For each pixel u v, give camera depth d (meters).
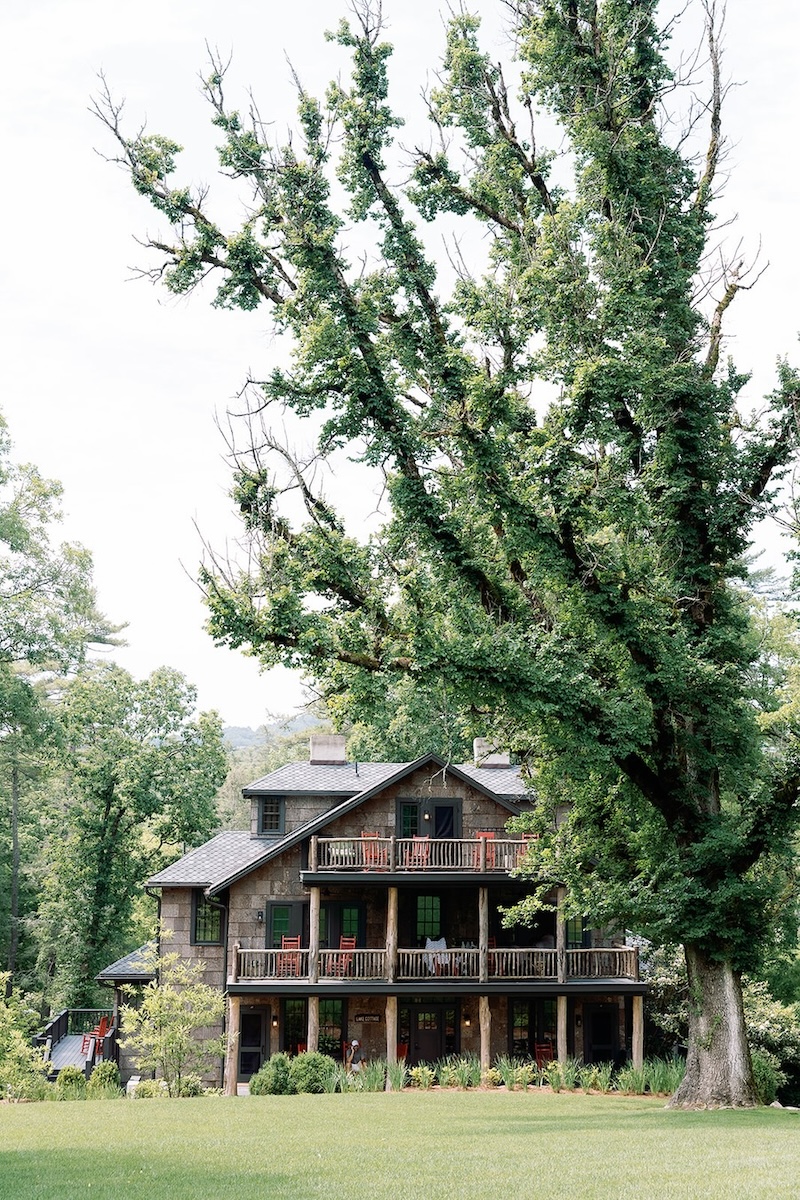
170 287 22.28
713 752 24.00
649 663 22.48
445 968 35.41
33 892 65.19
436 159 25.06
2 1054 30.44
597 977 35.47
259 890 38.44
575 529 21.88
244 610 20.59
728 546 24.62
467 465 21.17
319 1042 37.25
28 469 48.16
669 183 25.22
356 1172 14.14
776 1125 19.05
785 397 23.66
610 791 24.73
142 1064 31.58
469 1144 17.05
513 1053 37.41
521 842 35.69
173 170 22.31
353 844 36.56
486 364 22.41
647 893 22.75
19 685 45.00
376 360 21.12
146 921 49.69
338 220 21.20
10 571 47.69
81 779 51.41
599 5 25.23
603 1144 16.64
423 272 22.14
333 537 21.45
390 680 21.12
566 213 22.28
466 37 25.08
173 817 51.09
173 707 51.88
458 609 21.47
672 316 24.59
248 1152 16.27
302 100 21.56
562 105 24.83
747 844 22.92
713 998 23.20
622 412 23.95
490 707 23.08
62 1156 15.87
